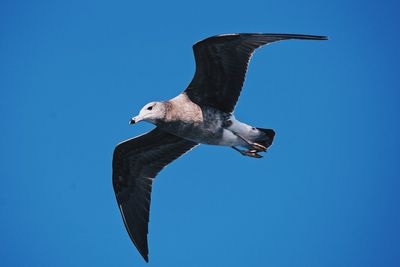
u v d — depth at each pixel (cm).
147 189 1562
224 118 1430
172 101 1409
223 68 1390
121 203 1578
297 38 1328
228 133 1441
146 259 1524
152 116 1380
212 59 1370
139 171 1573
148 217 1545
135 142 1529
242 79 1391
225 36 1321
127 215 1568
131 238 1555
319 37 1325
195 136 1439
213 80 1402
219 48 1350
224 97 1424
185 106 1406
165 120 1395
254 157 1452
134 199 1570
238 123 1448
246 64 1373
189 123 1409
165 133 1523
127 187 1578
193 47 1338
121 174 1575
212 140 1449
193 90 1417
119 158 1556
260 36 1334
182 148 1562
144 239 1540
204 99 1424
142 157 1562
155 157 1566
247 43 1352
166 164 1566
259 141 1495
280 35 1331
